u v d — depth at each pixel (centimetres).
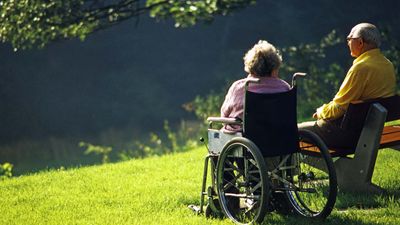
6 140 5922
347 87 1166
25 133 6216
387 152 1642
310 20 7038
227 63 7000
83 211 1227
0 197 1432
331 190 1016
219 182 1074
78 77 7081
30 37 2859
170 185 1449
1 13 2772
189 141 2758
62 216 1194
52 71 7006
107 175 1645
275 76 1077
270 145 1023
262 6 7225
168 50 7406
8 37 2838
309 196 1170
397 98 1177
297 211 1089
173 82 7169
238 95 1073
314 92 3069
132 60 7338
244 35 7175
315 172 1372
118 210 1216
